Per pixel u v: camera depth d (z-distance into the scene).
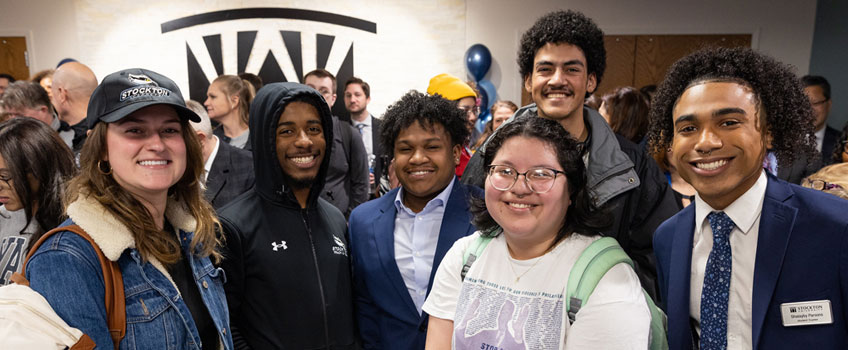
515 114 2.06
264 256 1.48
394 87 6.01
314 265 1.55
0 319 0.88
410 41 5.94
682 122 1.07
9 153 1.46
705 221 1.18
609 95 3.06
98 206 1.08
